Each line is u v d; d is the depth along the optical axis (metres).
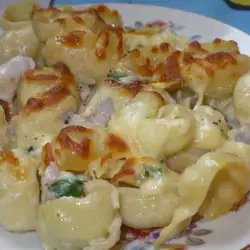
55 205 0.23
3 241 0.24
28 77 0.30
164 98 0.28
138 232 0.25
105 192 0.24
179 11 0.37
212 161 0.24
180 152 0.26
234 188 0.25
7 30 0.36
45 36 0.33
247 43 0.34
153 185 0.24
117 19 0.37
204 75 0.29
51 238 0.23
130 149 0.25
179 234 0.24
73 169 0.25
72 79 0.30
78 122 0.28
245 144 0.26
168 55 0.31
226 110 0.29
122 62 0.31
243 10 0.43
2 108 0.29
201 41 0.35
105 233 0.23
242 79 0.29
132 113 0.27
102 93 0.29
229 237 0.23
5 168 0.25
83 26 0.32
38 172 0.26
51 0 0.43
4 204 0.24
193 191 0.24
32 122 0.28
